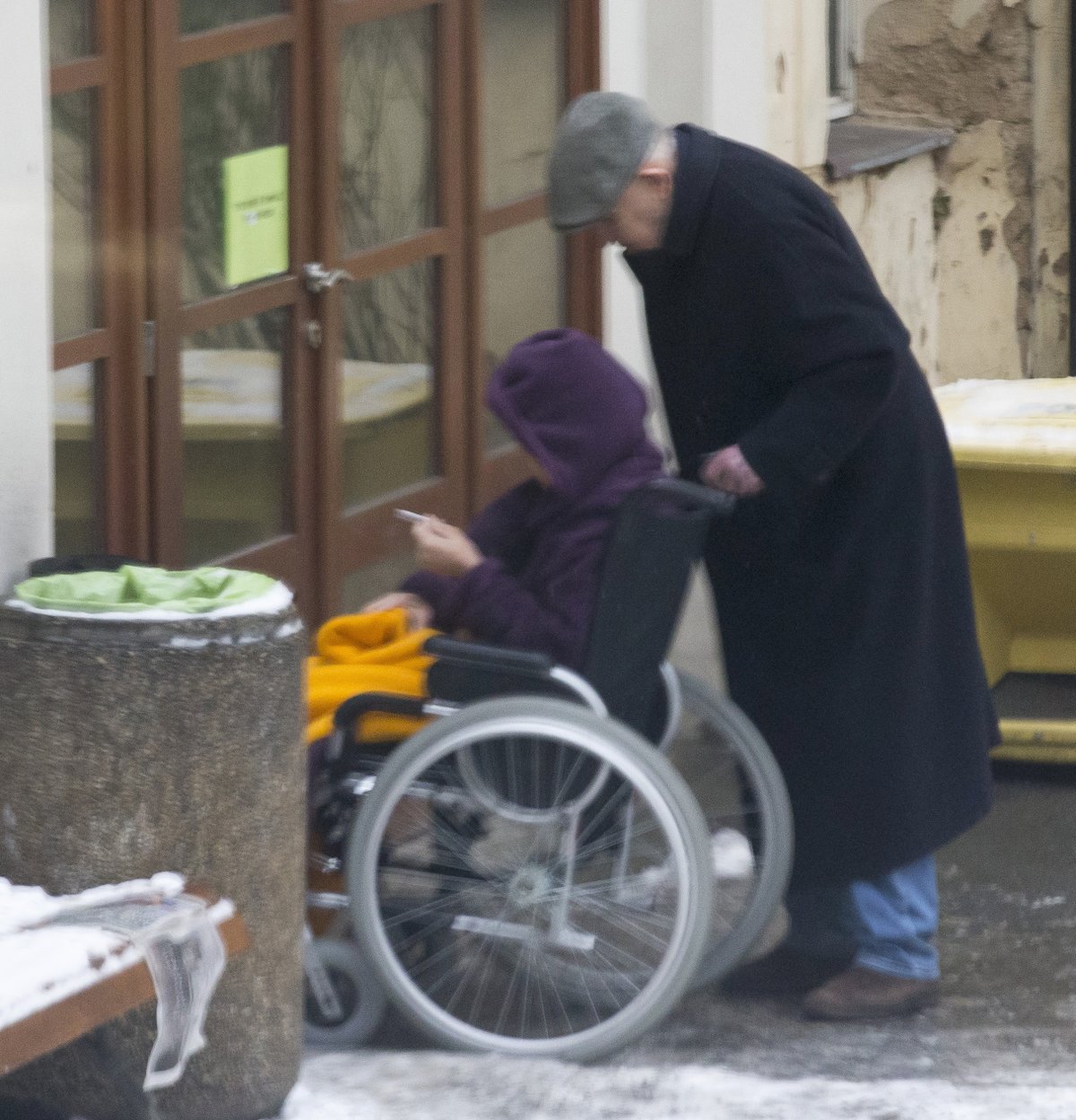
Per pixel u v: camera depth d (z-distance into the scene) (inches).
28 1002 387.2
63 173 612.7
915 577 554.9
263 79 685.3
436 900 532.1
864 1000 571.8
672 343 556.4
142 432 642.2
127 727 436.8
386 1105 490.9
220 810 446.9
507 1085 505.4
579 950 534.9
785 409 533.6
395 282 753.0
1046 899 675.4
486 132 790.5
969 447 761.6
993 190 1182.9
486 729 507.5
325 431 720.3
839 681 557.0
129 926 416.8
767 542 557.0
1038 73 1169.4
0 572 490.6
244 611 448.1
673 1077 521.0
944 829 565.3
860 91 1181.1
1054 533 772.0
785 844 559.5
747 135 864.9
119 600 460.1
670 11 831.1
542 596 538.3
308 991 530.3
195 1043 431.2
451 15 761.0
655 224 540.7
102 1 615.2
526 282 818.2
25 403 494.6
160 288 642.8
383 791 513.0
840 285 532.7
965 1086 526.3
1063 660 823.1
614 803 528.4
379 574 756.0
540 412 536.7
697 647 833.5
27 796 441.1
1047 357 1213.7
